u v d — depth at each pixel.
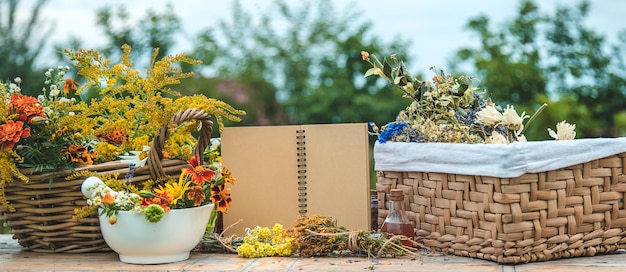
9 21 5.89
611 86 5.52
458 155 1.70
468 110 1.93
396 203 1.79
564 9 5.72
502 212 1.63
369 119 5.52
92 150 1.95
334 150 1.99
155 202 1.70
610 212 1.73
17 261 1.79
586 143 1.67
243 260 1.76
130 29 5.95
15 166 1.76
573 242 1.69
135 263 1.73
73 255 1.84
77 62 1.96
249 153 2.03
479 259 1.70
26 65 5.86
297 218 1.92
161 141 1.80
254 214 2.02
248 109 5.76
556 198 1.67
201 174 1.75
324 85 5.77
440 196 1.76
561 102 5.02
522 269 1.60
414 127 1.88
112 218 1.67
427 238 1.80
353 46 5.84
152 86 1.90
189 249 1.76
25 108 1.79
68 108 1.86
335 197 1.99
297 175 2.01
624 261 1.68
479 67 5.43
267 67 5.98
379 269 1.62
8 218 1.87
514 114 1.84
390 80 1.98
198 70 5.86
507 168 1.61
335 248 1.80
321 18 6.15
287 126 2.02
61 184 1.79
